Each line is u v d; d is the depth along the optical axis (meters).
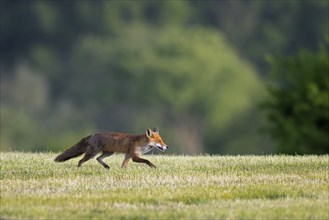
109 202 16.59
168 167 21.73
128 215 15.38
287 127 45.47
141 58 85.12
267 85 47.88
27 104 85.56
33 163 22.59
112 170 20.92
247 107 79.81
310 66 48.22
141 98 83.69
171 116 83.19
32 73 88.38
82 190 17.91
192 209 16.03
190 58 84.88
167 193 17.52
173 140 80.19
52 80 90.25
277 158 24.59
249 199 17.30
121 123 83.50
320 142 44.91
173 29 90.62
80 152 21.47
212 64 84.56
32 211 15.53
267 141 68.81
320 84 47.69
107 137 21.34
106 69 86.94
